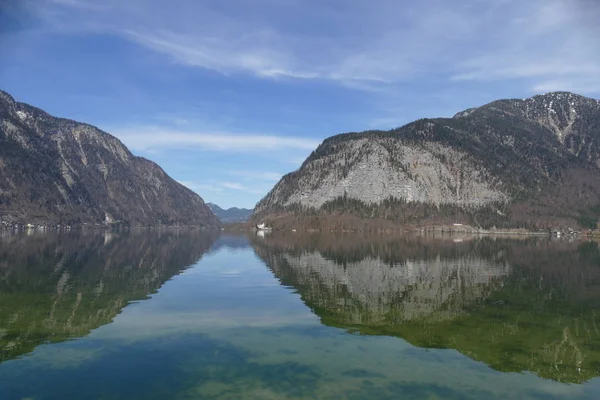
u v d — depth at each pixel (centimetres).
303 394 1856
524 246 12975
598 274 5962
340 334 2778
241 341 2595
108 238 15538
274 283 4894
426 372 2128
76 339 2591
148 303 3694
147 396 1822
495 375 2106
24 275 5197
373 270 6256
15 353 2322
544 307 3719
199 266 6600
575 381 2044
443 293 4350
